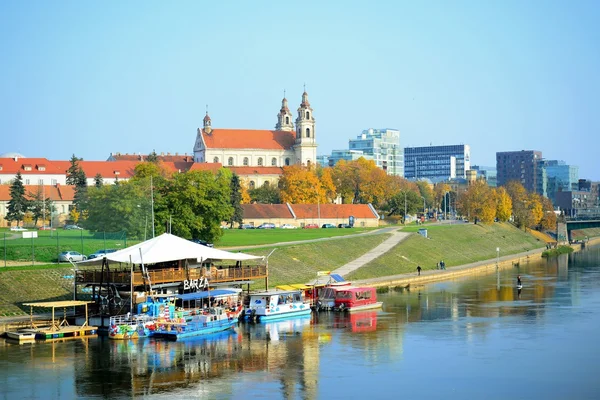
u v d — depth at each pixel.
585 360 109.75
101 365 105.69
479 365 107.12
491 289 189.62
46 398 91.50
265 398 92.00
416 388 95.94
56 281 147.25
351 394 93.62
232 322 134.00
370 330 131.75
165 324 123.31
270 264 190.75
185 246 138.12
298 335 126.94
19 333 120.12
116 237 193.38
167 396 92.50
